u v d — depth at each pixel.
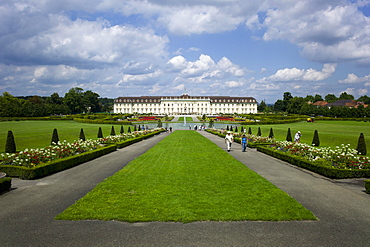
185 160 22.30
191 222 9.88
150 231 9.22
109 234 9.03
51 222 9.99
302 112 147.38
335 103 195.00
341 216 10.59
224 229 9.36
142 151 29.45
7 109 106.50
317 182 15.81
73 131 56.34
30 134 46.03
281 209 11.03
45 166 17.30
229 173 17.31
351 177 16.72
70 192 13.77
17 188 14.55
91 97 198.12
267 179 16.47
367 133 48.34
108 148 28.14
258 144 31.67
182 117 151.12
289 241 8.61
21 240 8.70
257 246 8.30
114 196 12.61
